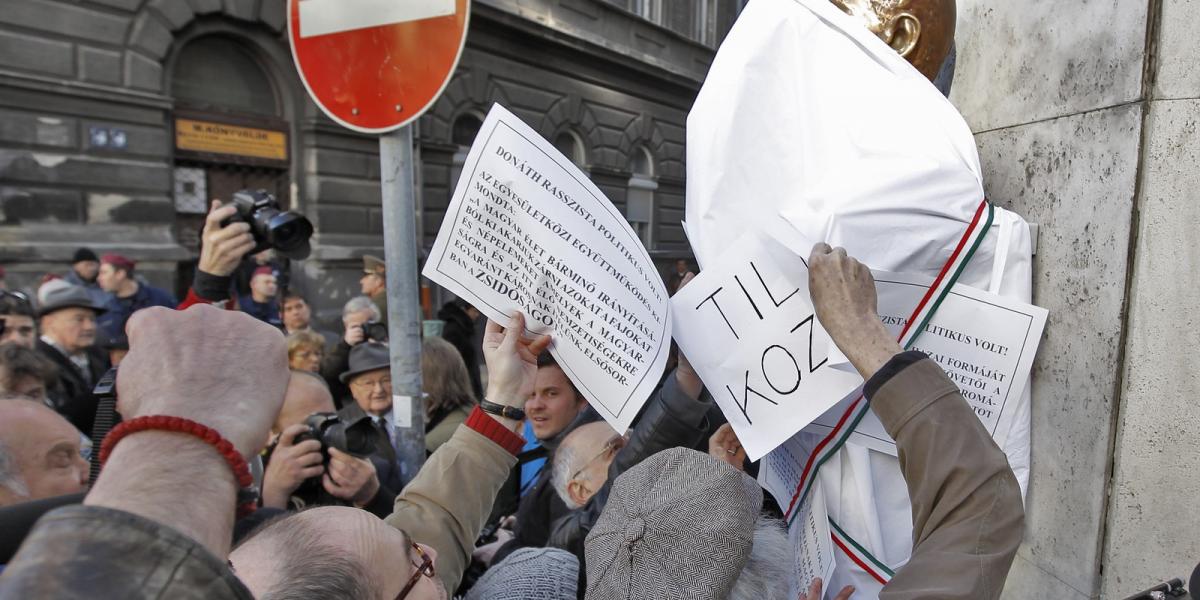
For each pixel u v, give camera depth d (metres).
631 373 1.10
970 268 1.12
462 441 1.19
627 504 1.03
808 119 1.14
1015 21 1.34
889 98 1.11
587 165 11.51
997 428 1.12
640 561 0.96
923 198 1.06
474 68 9.50
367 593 0.71
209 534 0.42
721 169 1.18
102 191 6.66
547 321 1.15
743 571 1.06
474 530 1.18
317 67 1.80
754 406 1.12
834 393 1.05
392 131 1.79
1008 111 1.36
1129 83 1.09
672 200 13.35
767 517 1.29
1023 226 1.14
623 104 11.95
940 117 1.12
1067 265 1.21
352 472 1.54
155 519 0.40
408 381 1.88
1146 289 1.09
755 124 1.17
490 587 1.24
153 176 6.99
